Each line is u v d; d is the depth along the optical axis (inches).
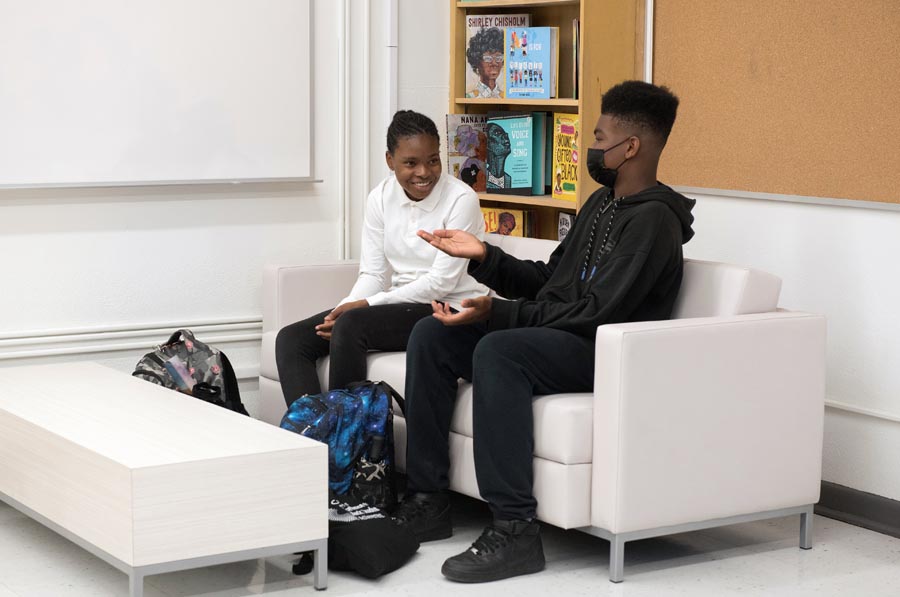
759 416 120.6
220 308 169.3
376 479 125.1
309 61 171.5
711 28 152.5
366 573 114.6
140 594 100.3
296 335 143.6
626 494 112.4
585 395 119.1
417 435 123.9
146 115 159.8
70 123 154.9
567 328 119.0
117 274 161.0
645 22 162.4
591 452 114.3
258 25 166.9
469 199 142.5
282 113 170.1
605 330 112.0
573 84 167.5
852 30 135.3
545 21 180.1
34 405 123.5
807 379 123.5
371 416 125.8
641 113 122.7
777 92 144.5
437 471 124.7
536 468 116.5
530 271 131.9
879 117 133.2
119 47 156.9
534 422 116.2
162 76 160.4
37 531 129.8
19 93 151.2
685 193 158.1
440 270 139.6
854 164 136.3
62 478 111.0
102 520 104.3
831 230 140.3
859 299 137.7
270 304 157.1
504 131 175.5
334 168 177.0
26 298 155.4
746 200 150.3
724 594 112.7
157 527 100.4
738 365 118.3
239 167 167.8
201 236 166.7
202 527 102.8
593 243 125.2
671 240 119.8
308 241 176.1
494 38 178.1
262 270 166.6
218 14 163.6
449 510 127.1
